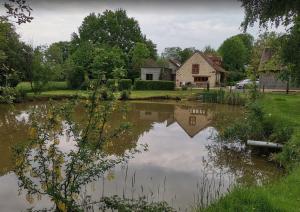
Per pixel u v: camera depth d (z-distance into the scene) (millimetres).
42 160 6297
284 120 15375
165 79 69000
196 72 60875
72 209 6164
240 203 6309
